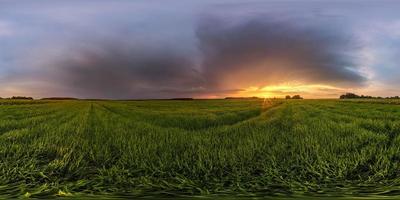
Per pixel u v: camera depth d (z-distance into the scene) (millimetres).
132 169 7090
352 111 29297
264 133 12031
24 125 16047
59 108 43125
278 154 8305
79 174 6867
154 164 7477
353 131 11883
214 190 5617
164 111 32844
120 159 7785
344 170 6656
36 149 8766
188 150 8695
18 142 10359
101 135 12117
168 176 6617
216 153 8188
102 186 5922
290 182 6043
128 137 11414
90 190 5633
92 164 7891
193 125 17188
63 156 8117
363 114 23344
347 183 5984
